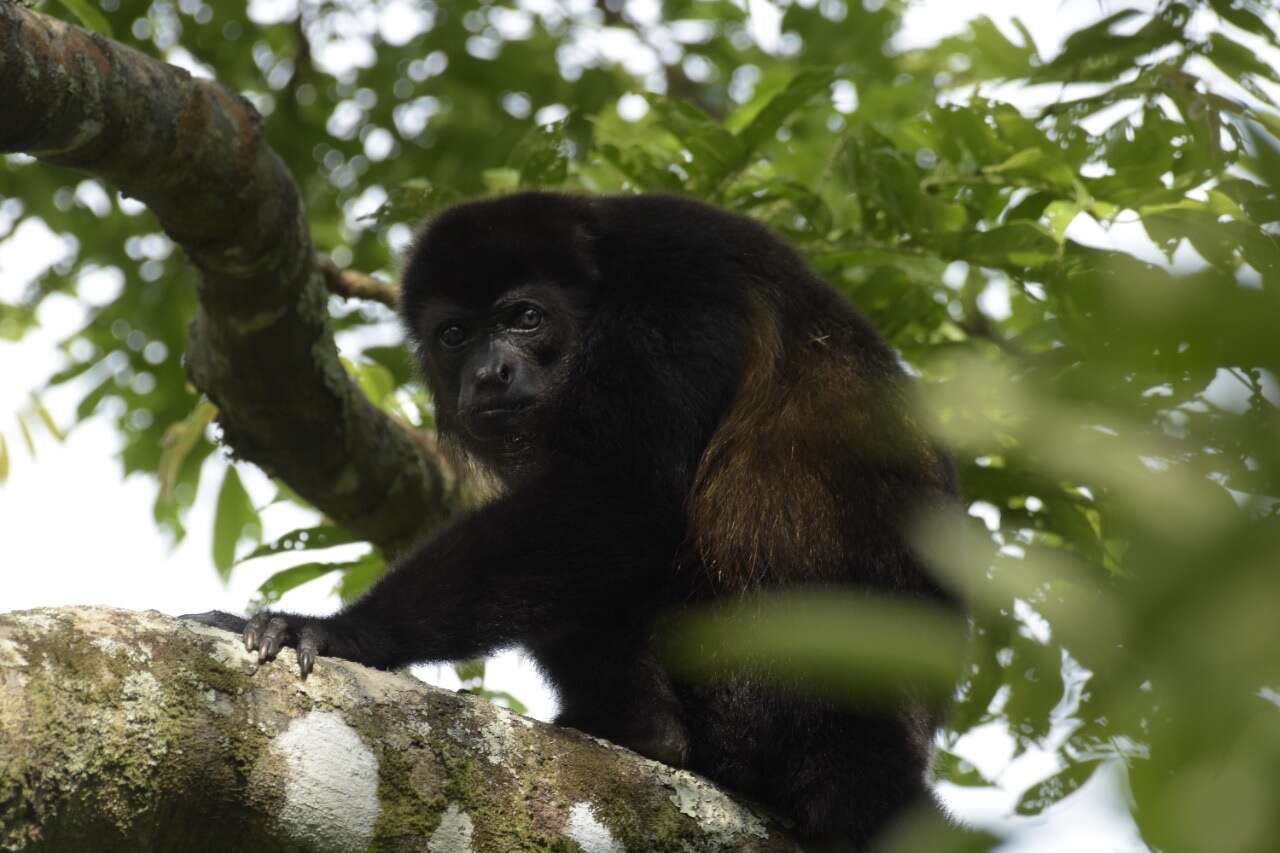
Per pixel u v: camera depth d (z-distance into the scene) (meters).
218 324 10.45
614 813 6.54
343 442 11.22
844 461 8.43
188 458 14.47
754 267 9.45
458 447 10.98
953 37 12.01
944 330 11.14
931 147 10.26
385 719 6.12
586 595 8.42
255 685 5.87
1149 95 8.00
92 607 5.68
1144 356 2.23
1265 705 2.10
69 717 5.21
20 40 7.81
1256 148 2.16
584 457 9.22
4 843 4.98
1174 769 2.14
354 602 7.88
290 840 5.73
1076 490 8.52
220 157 9.16
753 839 7.12
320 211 16.78
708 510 8.77
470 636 8.06
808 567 8.37
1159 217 7.87
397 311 11.51
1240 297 2.07
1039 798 6.53
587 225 10.10
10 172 15.80
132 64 8.58
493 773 6.29
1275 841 2.04
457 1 17.41
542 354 10.02
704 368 9.16
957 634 2.94
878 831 7.66
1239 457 2.16
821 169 12.55
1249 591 2.06
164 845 5.50
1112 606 2.28
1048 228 9.68
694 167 11.04
